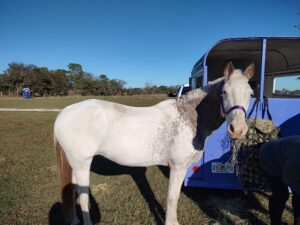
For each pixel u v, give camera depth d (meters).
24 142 7.69
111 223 3.29
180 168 2.97
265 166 2.69
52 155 6.27
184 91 8.80
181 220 3.38
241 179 3.50
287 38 3.57
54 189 4.23
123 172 5.20
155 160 2.96
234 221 3.39
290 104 3.60
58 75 62.03
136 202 3.84
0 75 57.34
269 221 3.39
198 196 4.09
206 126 2.94
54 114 16.55
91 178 4.82
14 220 3.29
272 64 5.50
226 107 2.44
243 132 2.30
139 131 2.84
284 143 2.48
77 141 2.76
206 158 3.83
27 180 4.58
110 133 2.79
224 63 5.82
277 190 2.67
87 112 2.80
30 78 58.22
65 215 2.95
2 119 13.45
